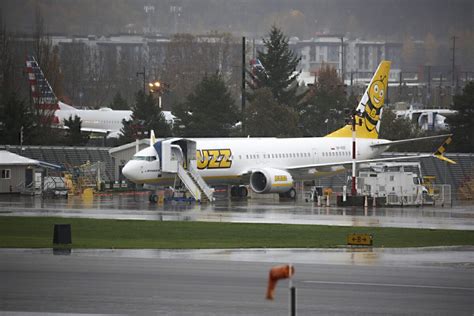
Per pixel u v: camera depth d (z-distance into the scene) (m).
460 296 129.00
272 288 93.62
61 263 154.75
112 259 159.75
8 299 124.94
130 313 117.19
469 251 175.38
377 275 144.88
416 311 119.56
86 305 121.38
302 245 183.00
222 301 124.19
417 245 185.00
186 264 154.38
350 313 117.94
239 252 170.88
